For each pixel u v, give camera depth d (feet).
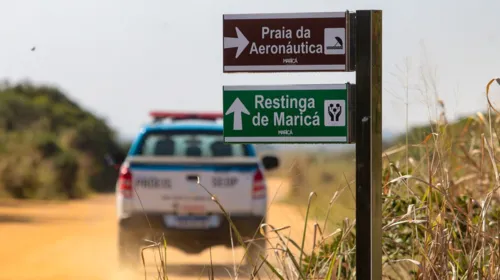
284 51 60.34
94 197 378.73
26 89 549.95
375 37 58.85
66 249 144.56
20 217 215.10
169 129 126.21
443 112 75.10
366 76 58.70
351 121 59.00
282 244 71.51
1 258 131.95
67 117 505.66
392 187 75.61
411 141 79.82
